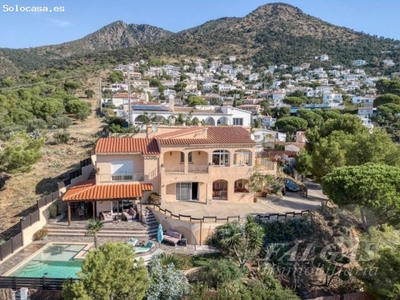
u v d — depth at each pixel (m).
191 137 37.44
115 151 34.69
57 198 34.44
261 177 37.59
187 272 24.55
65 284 19.16
